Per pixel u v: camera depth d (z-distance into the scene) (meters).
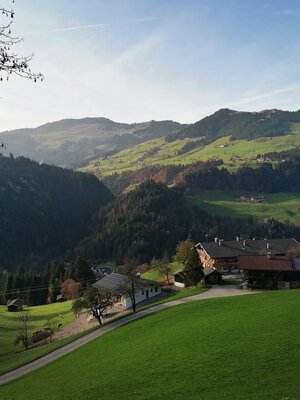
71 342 75.19
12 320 127.88
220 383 40.62
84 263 176.00
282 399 33.94
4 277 186.12
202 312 72.69
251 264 102.75
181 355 50.78
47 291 171.12
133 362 52.25
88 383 48.53
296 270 100.44
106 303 95.69
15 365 67.69
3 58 18.09
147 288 112.75
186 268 110.19
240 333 54.75
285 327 54.03
